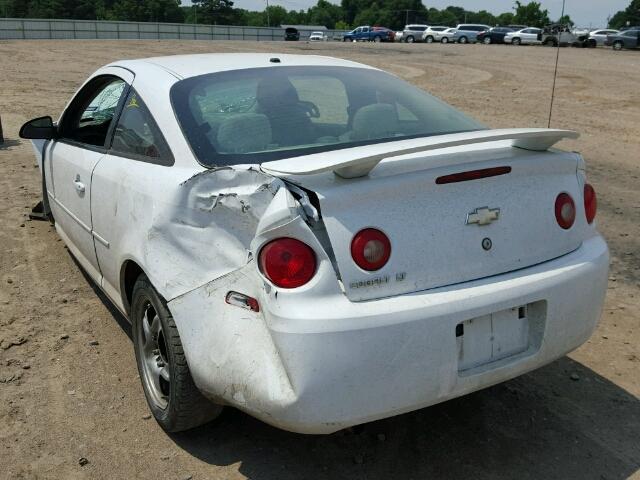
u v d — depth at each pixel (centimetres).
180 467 280
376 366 227
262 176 242
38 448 290
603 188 771
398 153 230
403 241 236
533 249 265
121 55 2966
